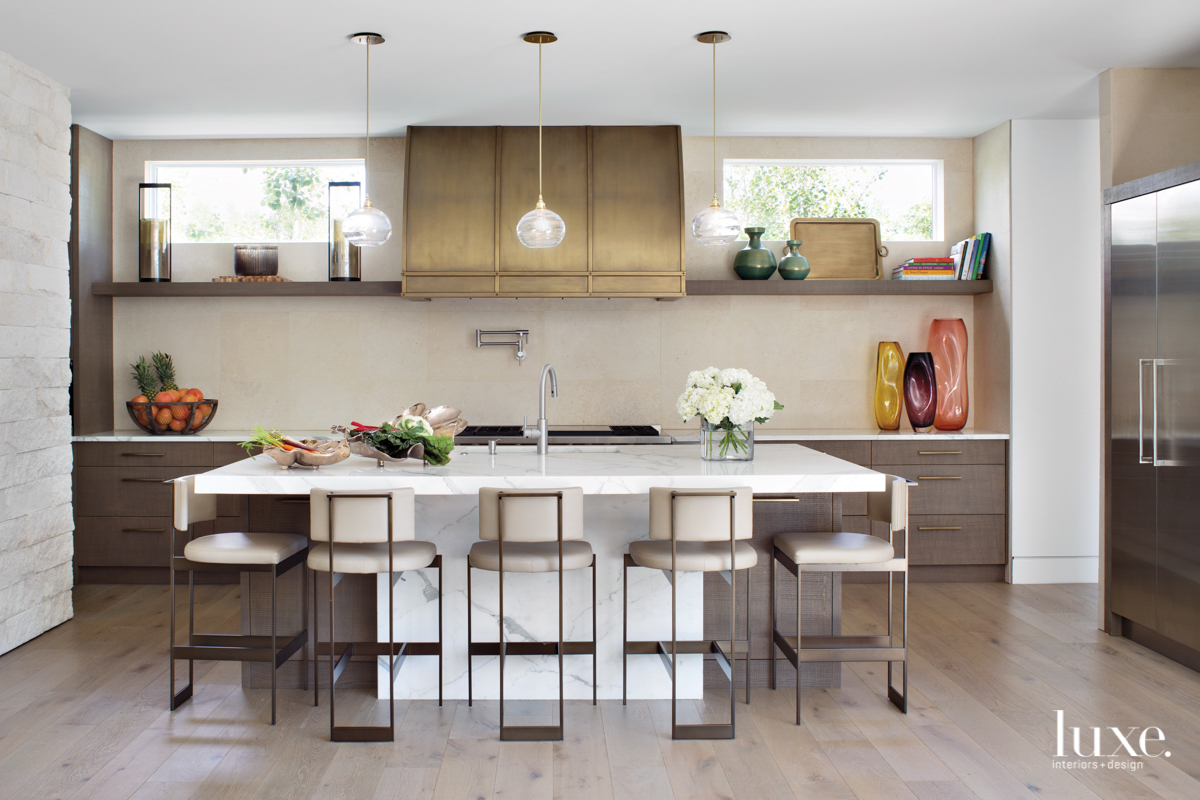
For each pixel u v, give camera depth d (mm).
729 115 4824
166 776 2531
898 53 3846
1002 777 2535
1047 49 3793
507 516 2705
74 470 4785
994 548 4941
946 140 5375
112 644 3764
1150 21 3482
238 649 2977
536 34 3602
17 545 3713
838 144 5371
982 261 5145
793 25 3516
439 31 3568
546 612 3197
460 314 5320
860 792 2443
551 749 2738
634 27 3535
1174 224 3426
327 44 3705
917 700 3146
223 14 3375
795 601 3299
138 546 4785
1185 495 3404
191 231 5395
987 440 4918
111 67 3941
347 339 5328
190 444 4777
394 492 2707
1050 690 3234
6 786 2461
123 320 5293
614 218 4820
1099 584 4020
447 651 3195
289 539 3062
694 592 3219
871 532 4891
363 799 2402
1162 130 4027
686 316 5383
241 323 5324
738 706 3111
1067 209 4914
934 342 5246
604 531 3207
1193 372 3332
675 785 2488
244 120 4844
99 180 5105
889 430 5293
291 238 5406
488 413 5340
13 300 3701
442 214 4805
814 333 5422
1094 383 4930
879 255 5348
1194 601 3369
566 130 4941
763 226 5445
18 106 3773
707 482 2904
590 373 5355
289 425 5324
